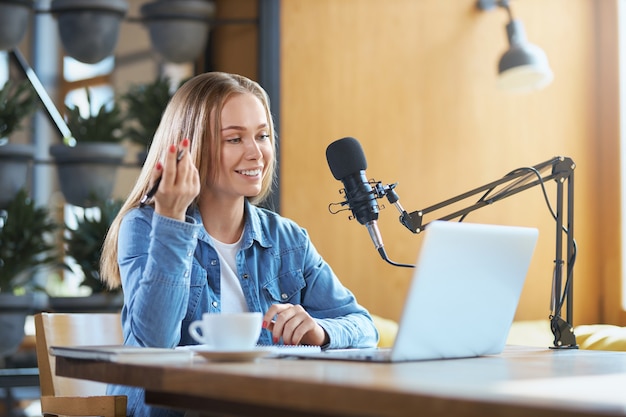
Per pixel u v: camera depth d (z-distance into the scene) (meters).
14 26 3.89
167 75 4.14
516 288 1.60
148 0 4.07
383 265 4.18
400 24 4.26
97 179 3.96
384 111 4.23
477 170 4.33
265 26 4.07
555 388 1.06
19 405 3.96
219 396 1.17
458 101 4.32
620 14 4.43
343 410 1.02
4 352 3.81
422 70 4.28
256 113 2.01
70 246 3.93
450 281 1.44
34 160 3.98
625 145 4.39
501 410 0.91
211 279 1.96
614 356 1.66
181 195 1.62
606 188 4.45
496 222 4.34
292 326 1.71
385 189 1.88
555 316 1.90
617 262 4.39
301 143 4.10
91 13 3.92
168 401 1.31
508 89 4.13
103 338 2.06
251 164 1.99
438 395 0.95
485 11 4.36
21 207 3.85
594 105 4.50
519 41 4.10
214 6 4.11
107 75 4.09
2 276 3.86
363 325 1.94
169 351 1.41
